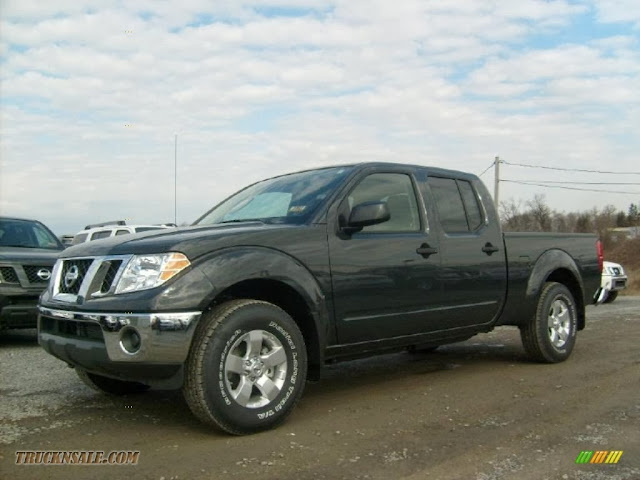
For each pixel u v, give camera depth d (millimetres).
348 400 4832
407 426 4105
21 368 6074
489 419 4273
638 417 4305
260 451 3580
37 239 8945
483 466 3359
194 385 3705
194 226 4574
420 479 3170
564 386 5293
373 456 3506
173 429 4023
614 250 46781
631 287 30734
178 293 3658
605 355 6852
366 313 4629
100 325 3719
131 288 3730
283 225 4367
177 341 3625
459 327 5473
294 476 3199
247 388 3871
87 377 4672
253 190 5566
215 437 3842
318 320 4293
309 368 4398
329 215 4543
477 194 5871
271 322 3994
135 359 3609
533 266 6121
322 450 3605
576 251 6699
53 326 4211
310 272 4277
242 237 4051
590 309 12727
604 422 4188
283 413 4012
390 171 5184
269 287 4195
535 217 53406
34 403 4703
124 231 13766
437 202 5438
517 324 6113
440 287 5172
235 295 4180
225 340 3768
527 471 3287
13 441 3777
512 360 6594
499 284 5750
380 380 5613
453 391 5133
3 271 7320
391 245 4832
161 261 3727
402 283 4848
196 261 3787
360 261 4586
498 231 5855
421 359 6738
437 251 5180
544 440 3803
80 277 4105
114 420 4238
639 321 10227
